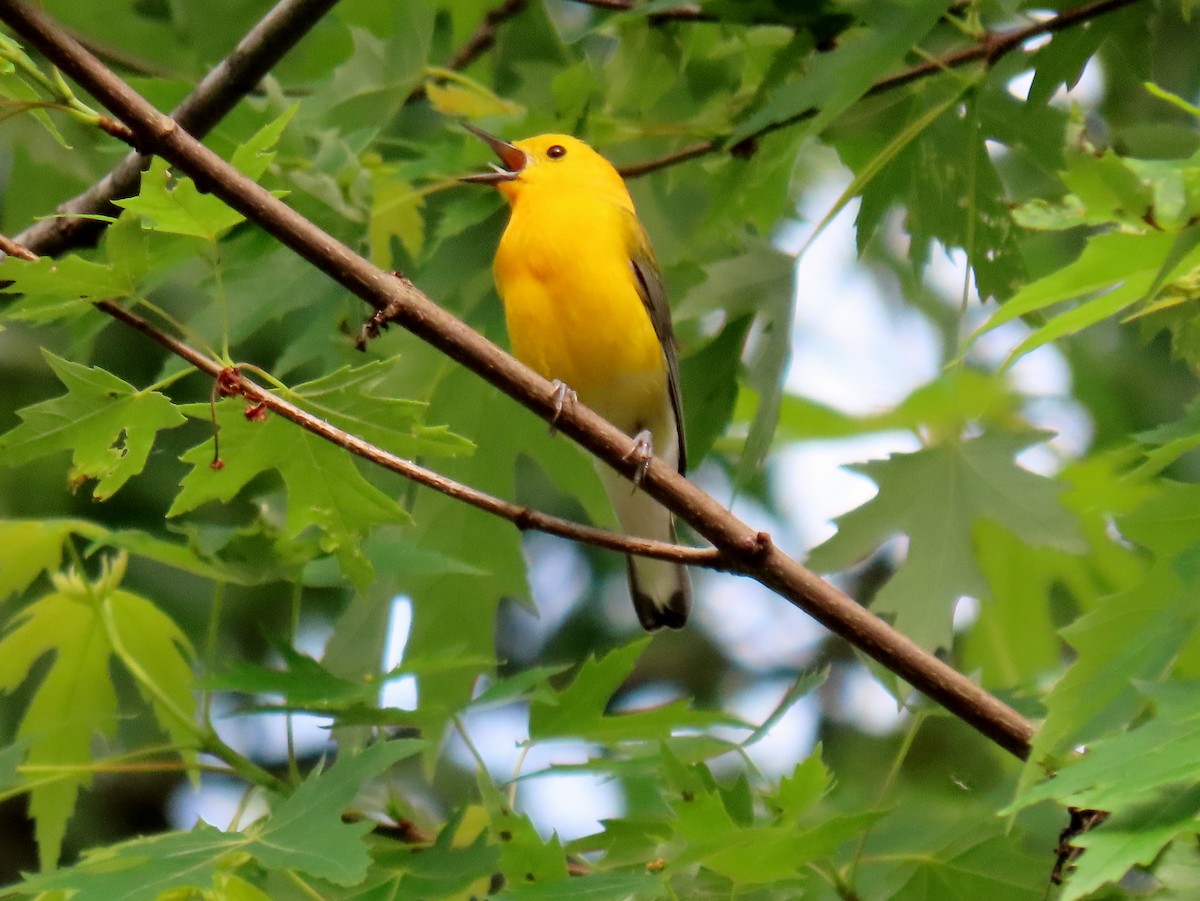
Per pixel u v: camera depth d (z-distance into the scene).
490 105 11.22
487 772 7.60
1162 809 5.37
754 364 9.70
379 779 15.35
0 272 6.55
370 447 7.03
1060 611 13.01
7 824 17.02
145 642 9.59
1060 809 9.12
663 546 7.45
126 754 8.25
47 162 13.47
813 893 8.27
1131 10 9.84
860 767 15.62
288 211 7.34
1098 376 15.46
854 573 18.41
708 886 7.55
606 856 8.44
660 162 11.27
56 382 16.28
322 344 10.65
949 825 8.76
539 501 17.78
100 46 13.77
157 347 16.02
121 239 6.73
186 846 6.77
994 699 7.32
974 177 10.13
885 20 8.66
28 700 15.45
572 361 11.35
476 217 11.30
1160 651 5.97
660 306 11.60
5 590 9.16
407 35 11.11
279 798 8.18
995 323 6.22
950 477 9.16
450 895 7.48
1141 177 5.66
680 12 10.32
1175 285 6.42
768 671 18.66
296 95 12.45
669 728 8.42
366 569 7.89
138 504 15.85
